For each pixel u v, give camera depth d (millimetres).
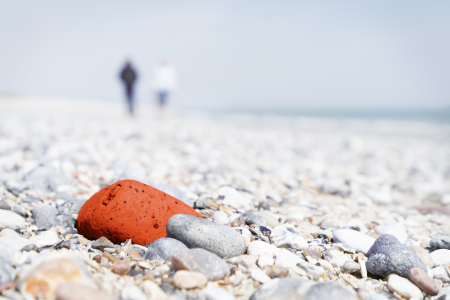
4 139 6562
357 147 9922
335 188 4617
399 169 7121
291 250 2406
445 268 2340
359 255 2350
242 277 1926
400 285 1968
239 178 4820
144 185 2410
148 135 8930
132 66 13664
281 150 8250
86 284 1587
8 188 3342
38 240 2174
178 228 2189
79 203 2730
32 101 26141
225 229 2201
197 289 1776
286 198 4074
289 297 1565
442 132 16516
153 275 1855
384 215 3793
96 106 26766
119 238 2256
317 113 51688
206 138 9484
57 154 5203
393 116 39875
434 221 3756
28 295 1524
